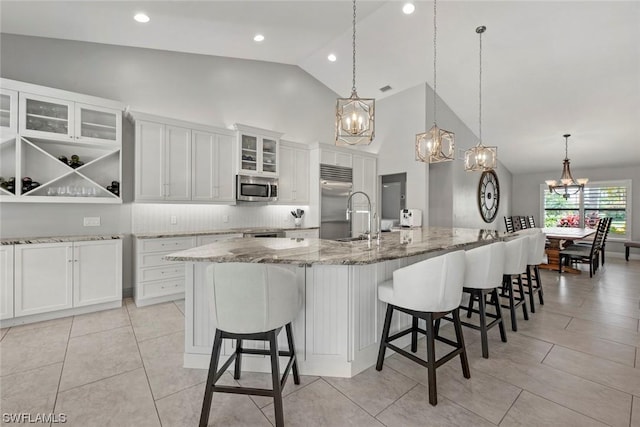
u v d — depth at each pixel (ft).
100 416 5.31
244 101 16.25
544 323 9.66
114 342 8.21
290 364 5.83
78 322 9.62
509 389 6.11
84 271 10.36
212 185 13.96
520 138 20.65
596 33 11.83
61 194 10.68
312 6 11.21
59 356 7.41
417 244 8.10
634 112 15.79
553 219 26.17
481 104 17.88
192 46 13.51
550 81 14.85
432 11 12.19
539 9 11.41
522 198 27.84
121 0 9.34
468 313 10.07
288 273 5.31
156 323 9.60
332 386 6.23
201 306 6.91
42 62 10.96
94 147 11.50
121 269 11.13
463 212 20.40
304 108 18.84
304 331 6.63
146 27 11.26
